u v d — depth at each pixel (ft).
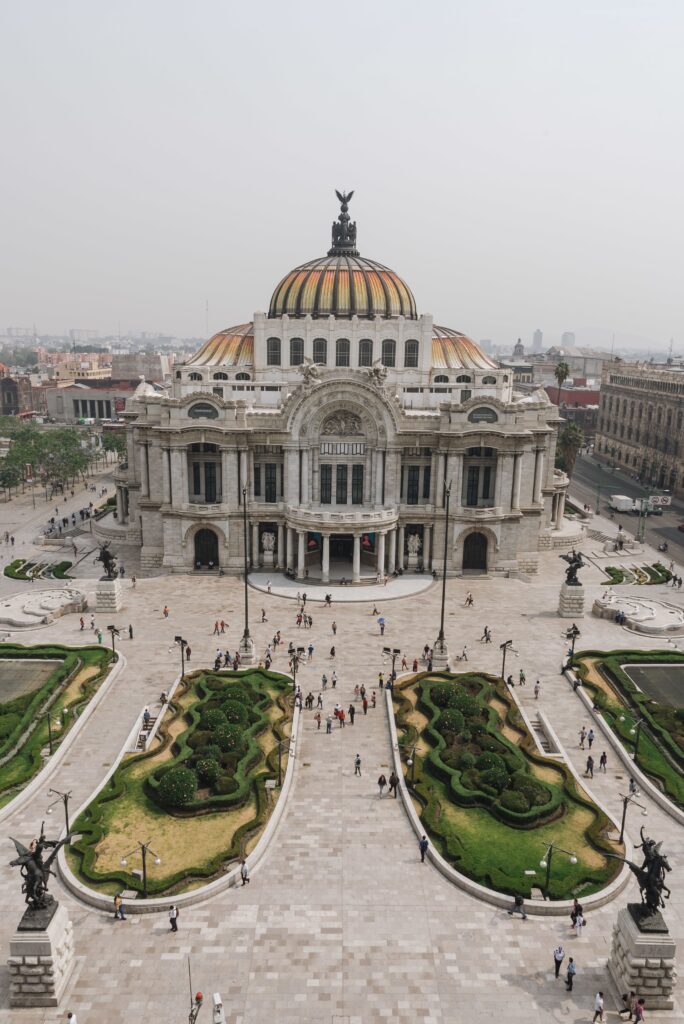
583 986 130.31
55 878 155.12
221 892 150.61
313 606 321.93
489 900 149.28
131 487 420.36
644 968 124.26
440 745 201.57
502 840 166.09
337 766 197.36
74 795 182.91
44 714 219.00
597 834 167.02
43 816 173.99
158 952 135.44
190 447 362.33
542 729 221.05
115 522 446.19
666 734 209.87
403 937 140.05
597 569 389.39
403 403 391.45
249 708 220.43
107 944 137.08
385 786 187.62
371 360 392.47
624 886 153.99
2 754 194.80
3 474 531.91
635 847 165.89
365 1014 123.95
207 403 354.13
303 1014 123.54
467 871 154.61
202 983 129.18
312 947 137.18
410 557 370.73
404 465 367.25
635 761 201.05
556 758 201.77
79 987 128.16
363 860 161.07
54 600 317.83
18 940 122.72
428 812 172.65
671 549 432.25
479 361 426.10
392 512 354.95
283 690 237.66
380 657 268.21
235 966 132.77
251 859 157.38
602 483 641.40
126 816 172.86
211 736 200.85
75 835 164.96
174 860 157.17
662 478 625.82
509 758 194.70
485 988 129.49
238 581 357.00
